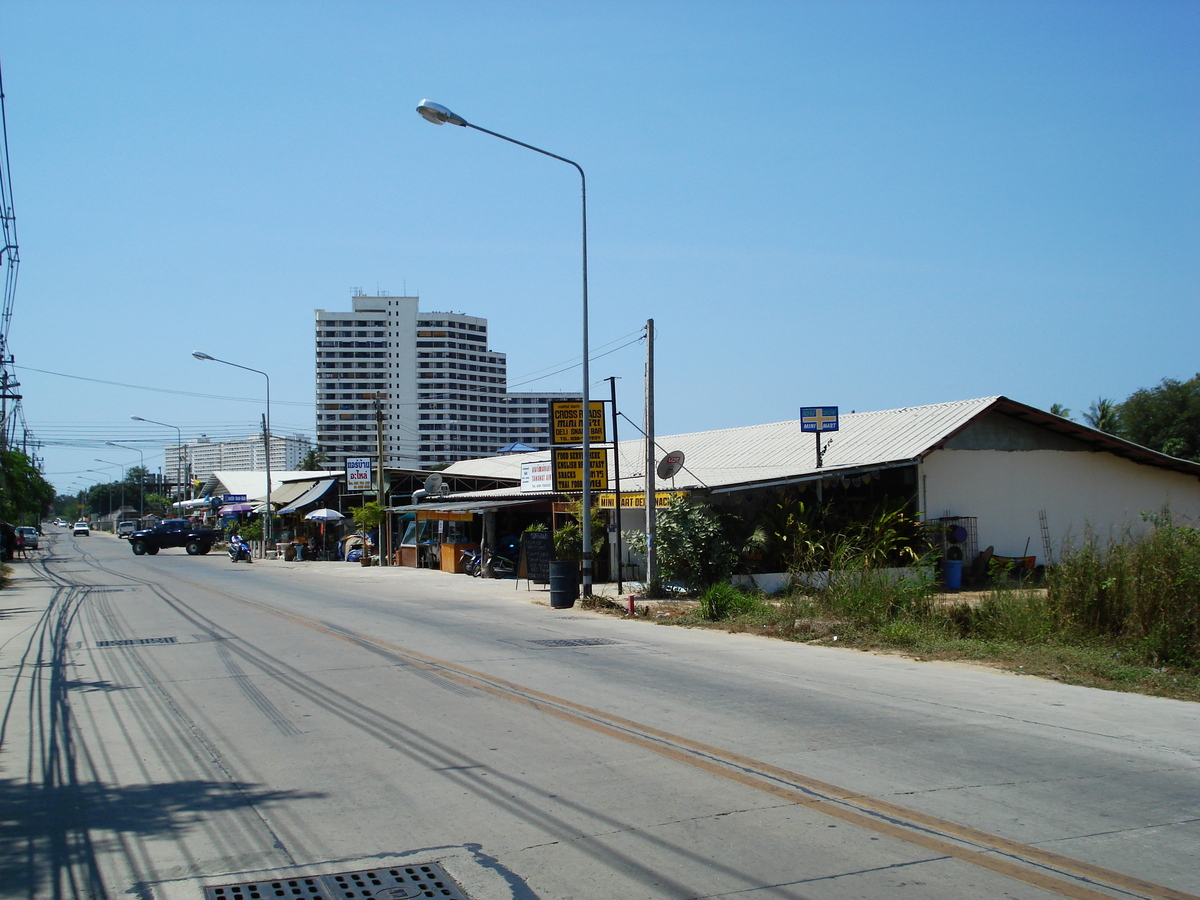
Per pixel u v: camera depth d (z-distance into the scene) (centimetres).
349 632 1605
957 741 802
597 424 2378
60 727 882
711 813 604
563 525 2919
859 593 1634
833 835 561
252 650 1386
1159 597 1278
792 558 2264
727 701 980
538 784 671
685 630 1689
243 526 6347
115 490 16688
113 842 564
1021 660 1241
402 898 477
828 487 2516
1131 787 664
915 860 521
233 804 637
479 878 501
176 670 1212
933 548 2269
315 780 691
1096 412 5503
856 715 909
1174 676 1113
